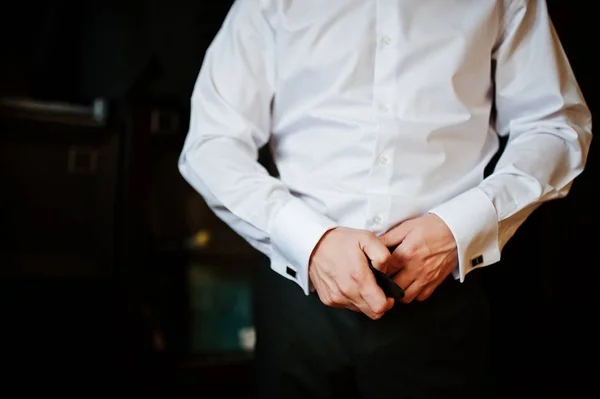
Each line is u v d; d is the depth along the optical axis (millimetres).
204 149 947
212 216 2135
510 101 971
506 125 1014
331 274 794
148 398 1928
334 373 900
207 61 1025
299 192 944
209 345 2061
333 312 893
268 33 984
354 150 902
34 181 1881
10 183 1856
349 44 912
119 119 2006
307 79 935
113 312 1937
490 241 857
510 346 1950
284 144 985
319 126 931
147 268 1993
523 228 1967
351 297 774
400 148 895
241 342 2078
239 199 894
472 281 922
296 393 915
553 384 1896
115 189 1954
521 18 950
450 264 837
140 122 1980
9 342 1849
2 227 1846
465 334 891
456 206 843
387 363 876
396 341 870
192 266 2076
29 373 1860
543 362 1916
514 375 1929
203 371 1971
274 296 970
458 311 891
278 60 965
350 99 911
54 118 1890
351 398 925
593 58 1845
